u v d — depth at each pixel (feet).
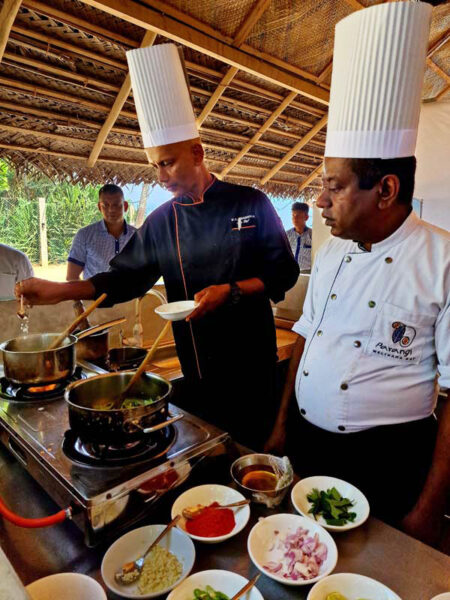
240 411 6.96
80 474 3.41
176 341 7.00
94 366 5.91
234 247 6.45
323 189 4.38
